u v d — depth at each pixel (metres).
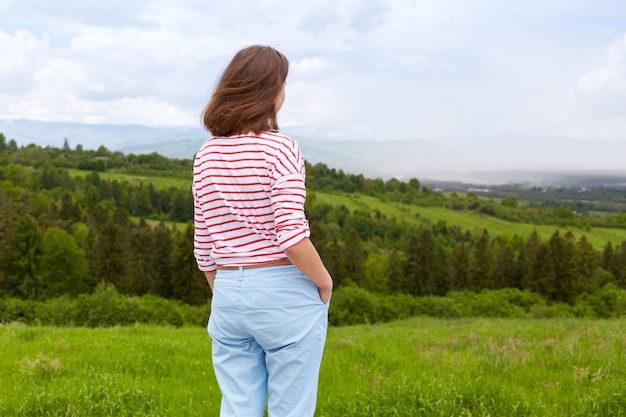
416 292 98.44
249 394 2.43
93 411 4.09
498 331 9.84
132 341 7.62
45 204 141.62
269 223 2.28
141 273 85.81
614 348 6.15
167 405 4.25
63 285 78.00
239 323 2.34
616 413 3.88
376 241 169.88
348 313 68.94
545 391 4.54
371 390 4.33
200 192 2.38
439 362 5.84
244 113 2.28
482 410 3.94
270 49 2.43
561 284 94.00
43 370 5.24
